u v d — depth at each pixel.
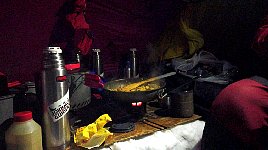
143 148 1.36
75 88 1.46
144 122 1.55
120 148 1.30
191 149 1.56
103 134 1.25
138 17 2.21
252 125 1.09
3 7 1.52
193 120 1.60
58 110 1.20
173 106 1.63
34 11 1.63
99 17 1.95
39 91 1.29
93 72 1.65
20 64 1.62
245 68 2.01
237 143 1.15
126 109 1.65
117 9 2.05
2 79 1.30
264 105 1.10
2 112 1.24
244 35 2.06
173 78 2.02
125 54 2.16
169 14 2.39
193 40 2.19
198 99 1.91
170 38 2.31
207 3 2.25
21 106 1.31
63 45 1.78
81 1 1.70
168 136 1.46
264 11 1.96
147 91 1.44
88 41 1.87
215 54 2.26
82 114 1.60
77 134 1.29
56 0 1.71
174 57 2.23
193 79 1.90
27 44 1.63
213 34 2.25
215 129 1.21
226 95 1.18
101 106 1.69
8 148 1.11
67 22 1.77
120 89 1.59
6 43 1.55
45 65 1.19
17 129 1.09
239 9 2.09
